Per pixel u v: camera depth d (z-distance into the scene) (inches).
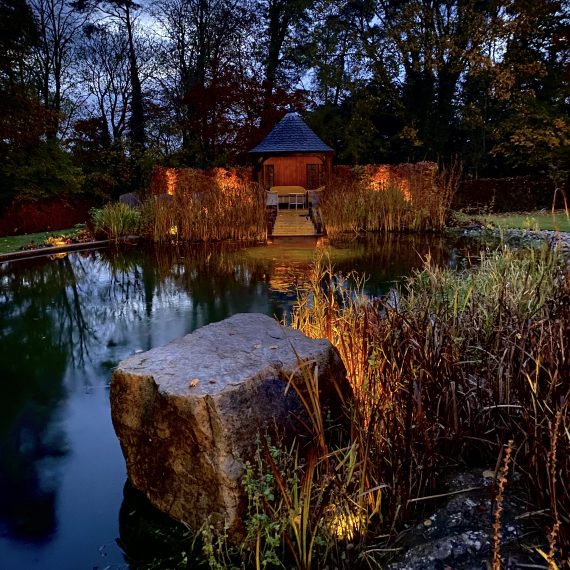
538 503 75.4
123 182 787.4
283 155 700.0
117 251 442.9
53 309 268.7
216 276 334.6
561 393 81.5
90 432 138.0
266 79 903.1
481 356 105.0
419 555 75.7
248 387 91.6
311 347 109.0
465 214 631.8
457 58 836.6
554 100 804.0
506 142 805.9
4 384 171.3
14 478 116.5
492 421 93.9
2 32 561.9
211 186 523.2
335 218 517.7
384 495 92.0
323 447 85.3
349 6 909.8
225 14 911.0
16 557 92.3
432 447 88.7
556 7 751.1
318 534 83.1
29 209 564.4
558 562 66.4
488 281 160.2
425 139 876.0
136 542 93.7
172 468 94.5
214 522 89.2
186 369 98.0
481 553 73.8
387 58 898.1
